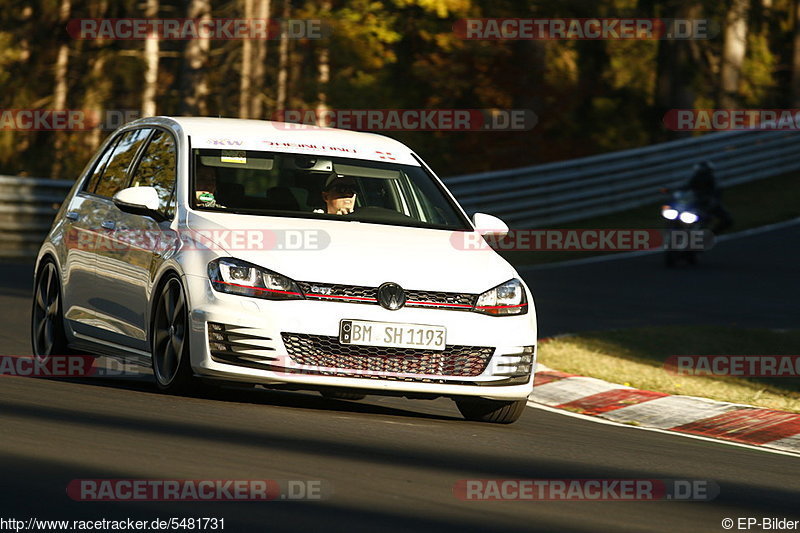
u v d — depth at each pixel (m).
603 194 100.25
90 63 125.69
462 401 29.58
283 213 28.73
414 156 32.72
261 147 30.52
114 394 27.31
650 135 149.75
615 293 65.81
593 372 39.56
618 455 25.59
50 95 127.25
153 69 121.25
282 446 22.09
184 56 97.75
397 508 17.78
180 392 27.59
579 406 35.09
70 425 22.17
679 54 141.38
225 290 26.33
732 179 110.94
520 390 28.05
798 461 28.08
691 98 142.50
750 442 31.25
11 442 20.00
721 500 21.30
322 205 29.56
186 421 24.00
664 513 19.55
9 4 126.06
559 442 26.83
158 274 28.03
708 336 50.38
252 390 30.53
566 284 69.25
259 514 16.69
